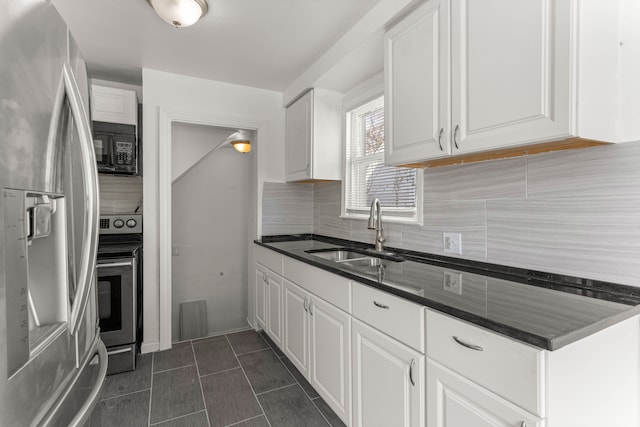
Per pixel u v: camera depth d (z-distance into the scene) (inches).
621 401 38.4
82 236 38.4
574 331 31.6
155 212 104.3
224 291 160.4
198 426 68.1
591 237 45.8
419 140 58.1
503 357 34.2
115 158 101.6
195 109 108.9
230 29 79.4
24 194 28.0
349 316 61.0
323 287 70.6
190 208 153.6
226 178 160.9
